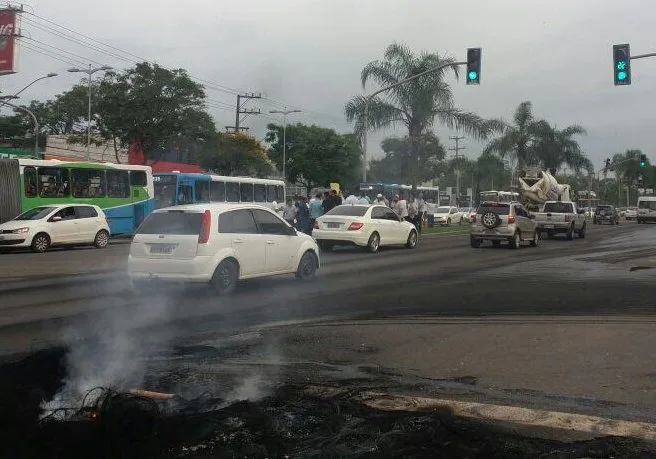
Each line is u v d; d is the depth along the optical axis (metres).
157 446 4.44
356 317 9.55
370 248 21.67
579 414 5.30
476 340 8.03
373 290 12.32
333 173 52.59
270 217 12.70
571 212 31.34
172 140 41.56
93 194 27.72
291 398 5.64
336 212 22.00
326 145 52.91
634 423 5.08
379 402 5.57
